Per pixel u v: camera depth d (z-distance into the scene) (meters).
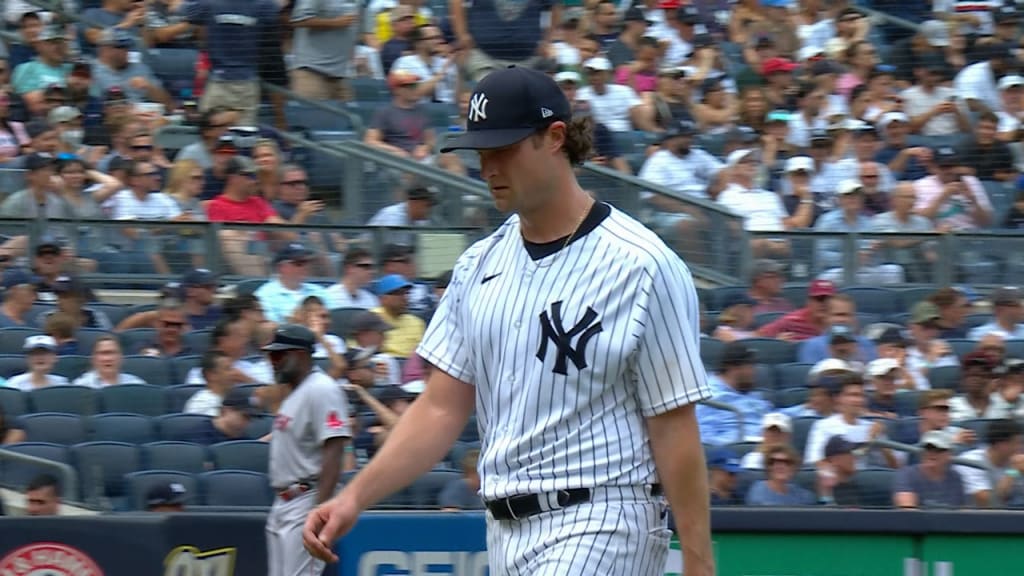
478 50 32.16
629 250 10.44
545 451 10.52
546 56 32.09
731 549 21.19
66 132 30.58
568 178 10.66
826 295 27.89
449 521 21.14
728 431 24.89
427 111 31.48
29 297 27.20
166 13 32.62
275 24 31.39
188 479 22.72
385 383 25.92
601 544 10.38
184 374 25.89
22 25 32.03
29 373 25.66
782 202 30.83
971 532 21.25
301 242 28.39
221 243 28.52
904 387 26.14
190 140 30.66
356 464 24.17
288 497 21.11
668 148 30.91
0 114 30.62
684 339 10.41
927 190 31.02
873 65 33.22
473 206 30.03
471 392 11.40
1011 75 32.78
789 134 31.73
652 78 32.09
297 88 31.53
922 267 29.64
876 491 23.17
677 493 10.52
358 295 27.67
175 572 20.62
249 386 25.11
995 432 24.33
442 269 28.81
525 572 10.64
